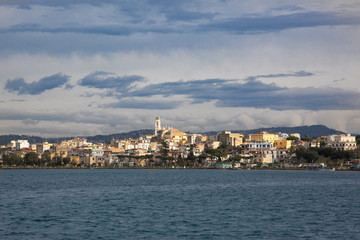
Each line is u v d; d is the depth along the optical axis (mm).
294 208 107812
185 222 87188
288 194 144875
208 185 188375
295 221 88312
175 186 181750
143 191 155750
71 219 90250
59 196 135375
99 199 127000
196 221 88375
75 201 121438
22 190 159000
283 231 78250
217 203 118188
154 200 125250
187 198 131125
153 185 188000
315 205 113875
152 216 94625
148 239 72188
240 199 128375
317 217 93312
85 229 79812
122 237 73562
